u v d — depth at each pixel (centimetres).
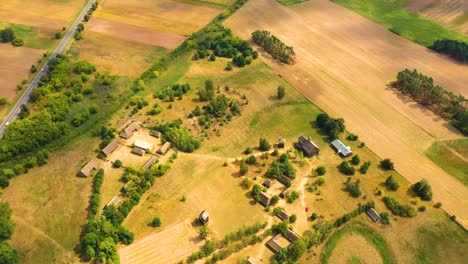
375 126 14562
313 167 12638
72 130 14038
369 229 10806
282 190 11794
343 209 11281
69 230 10675
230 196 11644
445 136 14138
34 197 11575
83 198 11525
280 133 14112
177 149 13288
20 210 11194
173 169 12481
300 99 15838
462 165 12950
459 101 15062
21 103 15225
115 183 11975
